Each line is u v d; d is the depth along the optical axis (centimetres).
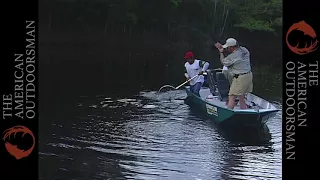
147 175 672
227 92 1097
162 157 757
